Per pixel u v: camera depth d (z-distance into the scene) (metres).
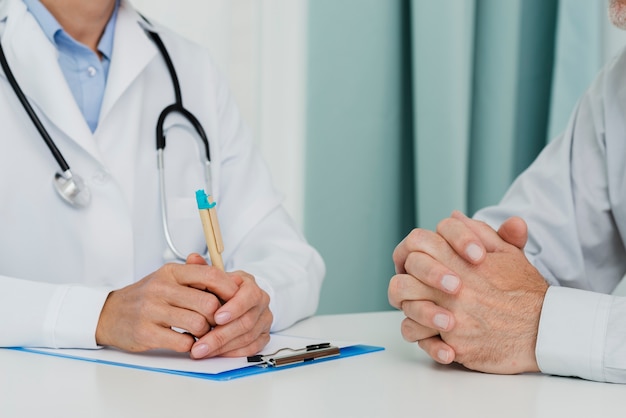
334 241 1.95
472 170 2.00
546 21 2.01
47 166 1.21
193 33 1.93
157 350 0.95
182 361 0.86
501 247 0.92
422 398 0.69
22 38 1.22
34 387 0.72
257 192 1.42
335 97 1.94
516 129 2.00
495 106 1.95
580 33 1.85
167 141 1.34
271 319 0.96
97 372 0.80
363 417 0.62
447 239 0.87
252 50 1.99
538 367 0.82
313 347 0.90
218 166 1.40
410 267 0.87
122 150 1.27
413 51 1.91
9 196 1.18
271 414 0.62
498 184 1.96
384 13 1.97
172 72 1.38
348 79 1.94
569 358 0.80
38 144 1.21
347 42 1.94
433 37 1.88
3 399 0.67
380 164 1.99
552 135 1.88
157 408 0.64
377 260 2.00
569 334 0.80
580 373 0.80
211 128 1.41
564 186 1.26
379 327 1.14
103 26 1.32
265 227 1.38
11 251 1.19
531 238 1.25
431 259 0.85
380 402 0.67
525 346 0.82
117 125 1.28
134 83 1.31
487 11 1.96
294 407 0.65
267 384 0.74
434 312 0.83
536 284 0.86
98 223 1.22
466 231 0.86
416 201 1.94
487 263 0.86
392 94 2.00
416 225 1.97
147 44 1.33
